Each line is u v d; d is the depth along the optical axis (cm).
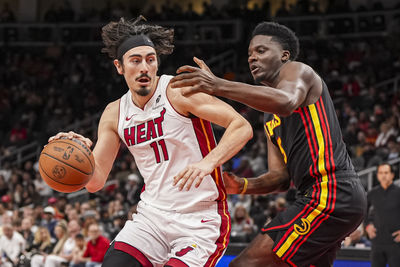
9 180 1274
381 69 1437
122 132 295
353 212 294
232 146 264
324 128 298
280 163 338
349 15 1641
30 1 1967
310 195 298
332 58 1505
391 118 1095
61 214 914
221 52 1688
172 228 283
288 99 267
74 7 2016
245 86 261
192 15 1808
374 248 571
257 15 1731
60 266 768
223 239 287
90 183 300
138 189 1010
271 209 738
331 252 310
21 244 833
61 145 281
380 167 568
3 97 1686
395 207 558
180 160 283
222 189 290
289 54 313
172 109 281
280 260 303
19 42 1869
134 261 284
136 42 285
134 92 289
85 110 1575
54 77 1742
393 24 1584
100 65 1738
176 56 1675
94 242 738
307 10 1750
